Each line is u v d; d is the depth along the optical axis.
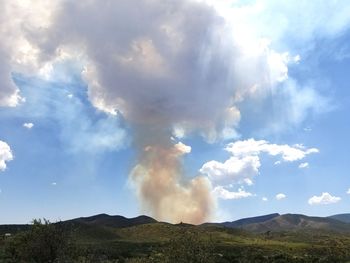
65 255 67.50
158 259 71.88
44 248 67.19
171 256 68.94
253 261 171.50
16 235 70.50
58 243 68.31
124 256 132.75
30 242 67.06
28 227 69.62
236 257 167.62
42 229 68.19
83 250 71.25
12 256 65.69
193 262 68.06
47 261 66.94
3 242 69.06
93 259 70.75
